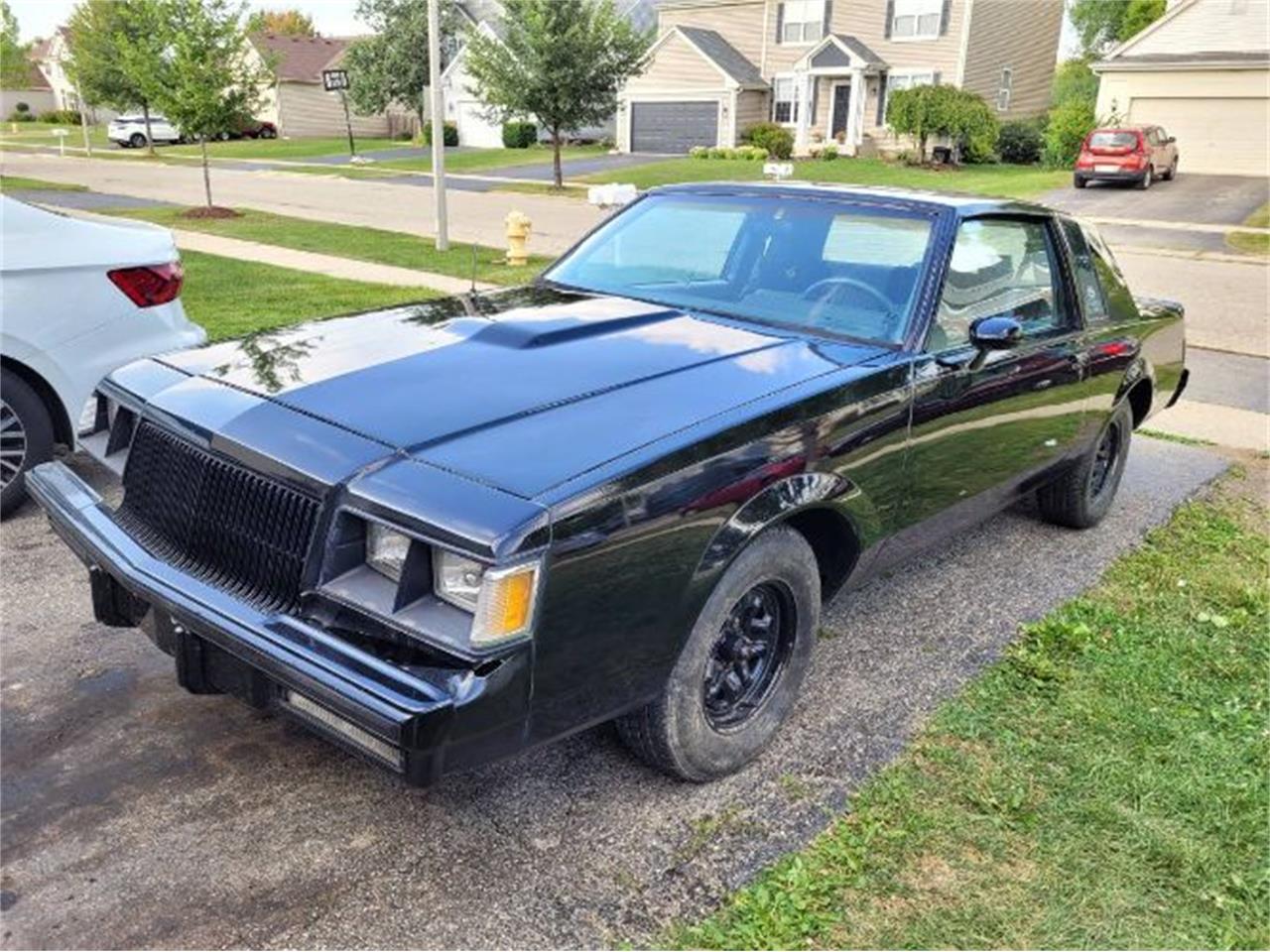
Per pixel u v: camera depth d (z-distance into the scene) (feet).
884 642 13.02
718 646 9.84
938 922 8.32
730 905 8.39
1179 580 15.39
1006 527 17.42
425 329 11.04
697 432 8.83
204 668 8.53
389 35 156.76
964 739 10.89
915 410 11.19
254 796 9.42
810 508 9.95
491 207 75.15
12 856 8.53
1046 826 9.54
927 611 13.97
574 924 8.13
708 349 10.84
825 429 9.98
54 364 14.97
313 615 8.05
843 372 10.57
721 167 108.47
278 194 80.94
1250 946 8.25
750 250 13.04
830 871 8.84
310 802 9.37
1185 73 103.14
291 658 7.59
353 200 77.66
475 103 152.25
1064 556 16.16
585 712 8.27
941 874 8.87
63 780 9.50
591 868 8.74
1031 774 10.32
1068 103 113.91
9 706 10.61
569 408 9.07
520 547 7.35
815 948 8.00
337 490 7.92
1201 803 9.93
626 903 8.36
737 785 9.96
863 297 12.05
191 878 8.40
